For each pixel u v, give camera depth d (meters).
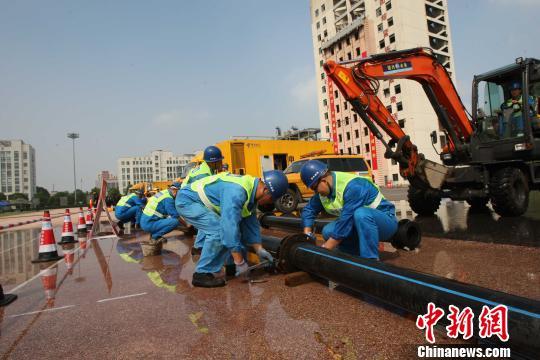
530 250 4.09
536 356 1.60
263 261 3.93
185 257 5.26
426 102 45.75
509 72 6.97
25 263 5.68
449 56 51.09
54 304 3.26
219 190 3.53
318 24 61.38
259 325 2.45
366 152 49.62
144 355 2.12
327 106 58.97
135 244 7.17
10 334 2.58
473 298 1.90
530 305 1.71
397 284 2.32
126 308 3.01
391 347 2.05
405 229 4.29
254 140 12.89
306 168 3.71
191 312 2.80
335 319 2.48
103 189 10.73
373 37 49.56
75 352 2.22
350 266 2.76
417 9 47.78
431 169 7.19
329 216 8.56
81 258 5.79
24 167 114.94
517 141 6.80
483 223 6.22
